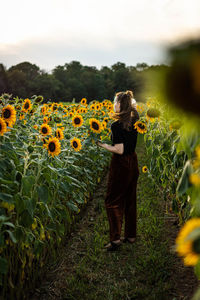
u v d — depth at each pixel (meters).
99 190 5.53
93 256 3.17
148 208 4.52
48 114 5.03
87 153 4.73
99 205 4.57
